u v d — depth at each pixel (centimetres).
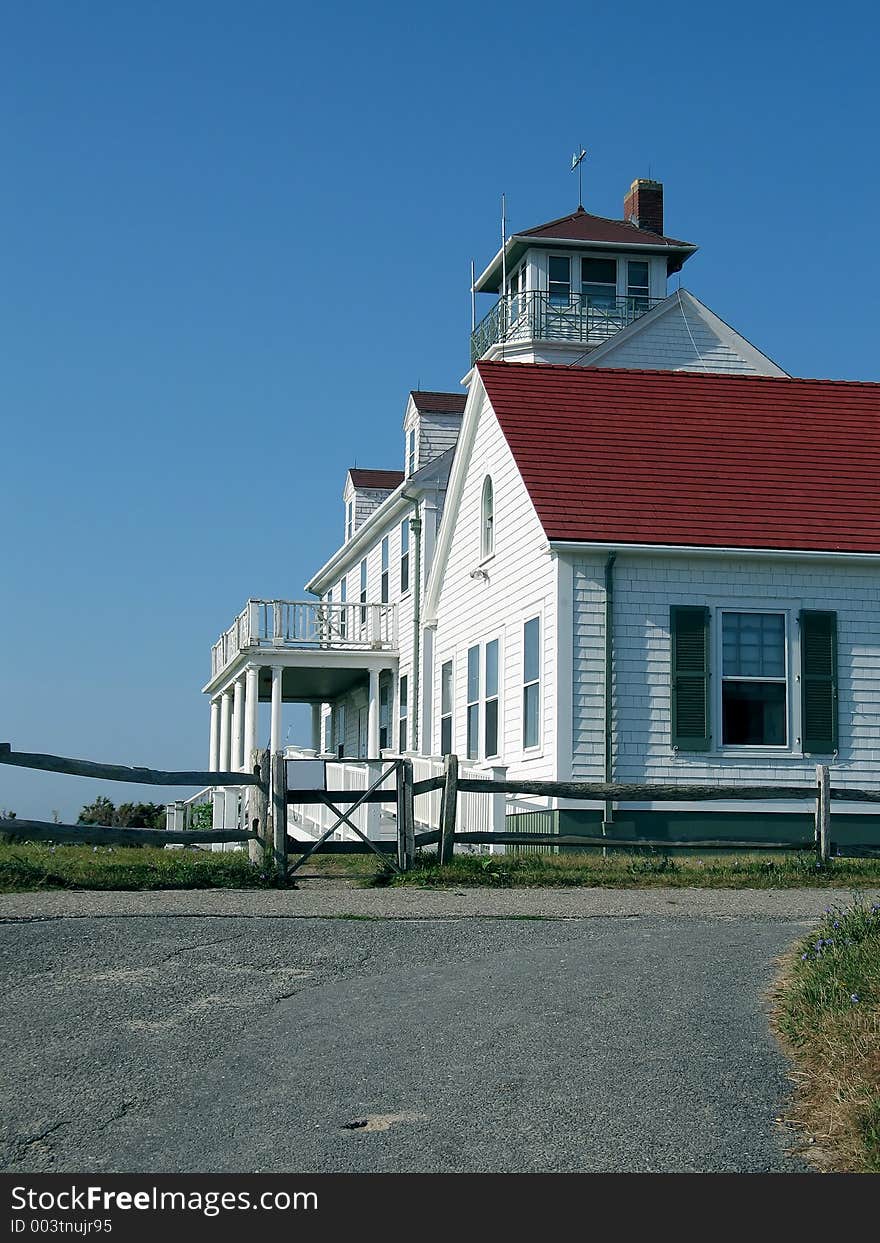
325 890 1484
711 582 2123
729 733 2109
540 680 2142
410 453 3803
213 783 1520
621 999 947
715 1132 678
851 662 2152
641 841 1670
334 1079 763
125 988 972
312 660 3344
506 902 1408
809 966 985
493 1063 792
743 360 3553
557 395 2402
